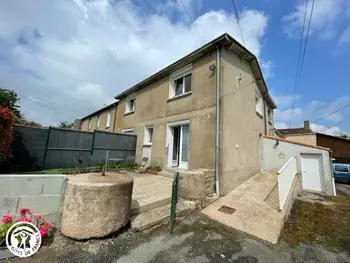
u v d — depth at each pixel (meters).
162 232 3.35
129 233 3.12
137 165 9.23
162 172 7.66
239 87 7.73
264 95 12.41
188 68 7.91
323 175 9.16
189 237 3.24
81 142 8.32
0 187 2.59
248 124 8.41
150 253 2.66
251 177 8.06
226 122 6.42
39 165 7.09
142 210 3.91
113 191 2.89
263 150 10.56
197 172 5.20
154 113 9.54
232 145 6.68
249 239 3.31
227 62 6.98
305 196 8.27
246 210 4.66
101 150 8.98
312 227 4.41
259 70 9.64
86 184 2.76
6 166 6.41
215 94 6.44
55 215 2.98
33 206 2.79
